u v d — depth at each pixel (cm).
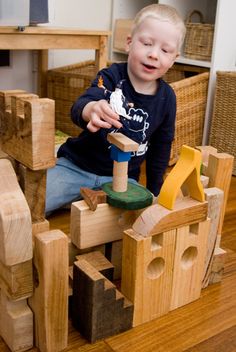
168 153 124
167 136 121
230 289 94
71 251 85
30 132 65
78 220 81
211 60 189
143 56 100
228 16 185
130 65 107
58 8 215
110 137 84
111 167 124
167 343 76
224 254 94
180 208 78
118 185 85
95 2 227
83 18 225
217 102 188
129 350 74
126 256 77
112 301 74
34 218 73
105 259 86
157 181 124
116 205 82
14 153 71
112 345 75
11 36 156
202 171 94
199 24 196
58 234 66
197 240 83
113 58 234
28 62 215
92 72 211
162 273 80
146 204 84
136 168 122
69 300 79
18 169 72
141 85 112
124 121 109
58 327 70
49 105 65
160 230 76
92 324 73
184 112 183
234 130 183
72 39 172
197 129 195
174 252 80
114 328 76
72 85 199
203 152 96
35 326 71
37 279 67
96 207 82
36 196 72
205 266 90
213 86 191
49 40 166
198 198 81
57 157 134
